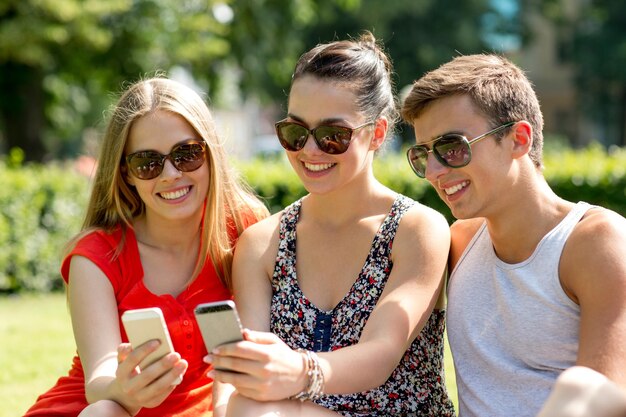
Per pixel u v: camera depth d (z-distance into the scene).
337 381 2.59
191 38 18.73
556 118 41.31
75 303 3.03
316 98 2.90
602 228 2.52
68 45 16.62
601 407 1.99
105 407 2.60
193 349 3.09
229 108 25.20
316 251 3.06
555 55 40.50
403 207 3.00
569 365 2.60
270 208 9.11
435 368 3.02
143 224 3.27
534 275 2.63
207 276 3.21
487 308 2.77
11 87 18.16
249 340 2.46
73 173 10.36
